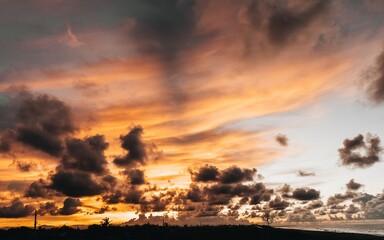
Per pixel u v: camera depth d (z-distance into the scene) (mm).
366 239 120875
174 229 93625
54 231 77688
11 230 75875
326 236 125375
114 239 73062
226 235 95000
